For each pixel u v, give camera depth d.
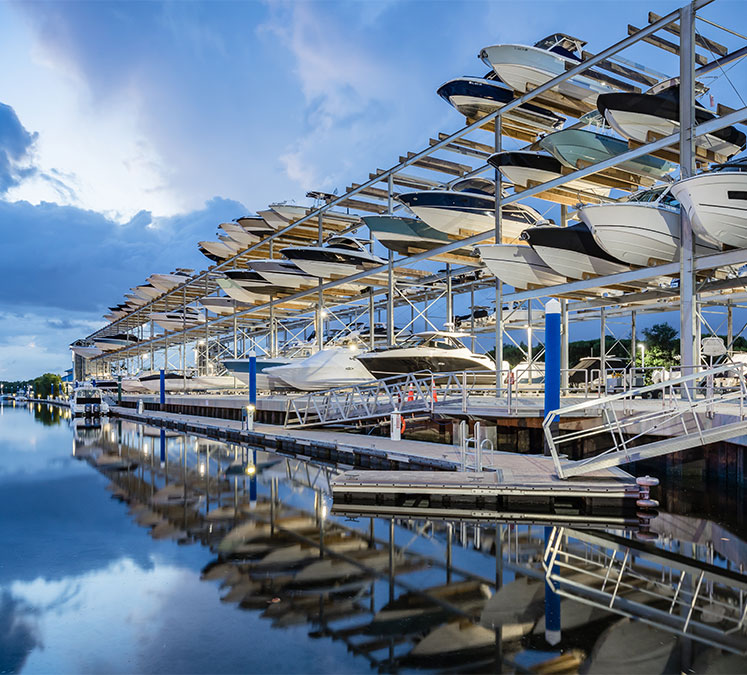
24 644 5.18
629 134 16.30
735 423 9.24
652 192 15.52
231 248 40.38
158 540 8.67
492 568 7.04
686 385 13.34
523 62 18.53
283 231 33.50
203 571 7.18
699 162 17.41
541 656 4.75
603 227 14.86
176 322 53.22
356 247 30.47
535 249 17.36
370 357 22.34
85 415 48.44
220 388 43.19
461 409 15.76
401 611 5.76
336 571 7.02
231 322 47.31
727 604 5.79
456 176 28.28
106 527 9.55
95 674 4.64
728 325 25.23
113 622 5.64
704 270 16.38
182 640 5.21
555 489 9.80
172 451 20.83
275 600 6.14
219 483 13.84
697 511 9.76
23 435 28.95
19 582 6.84
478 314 35.00
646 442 13.62
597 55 16.00
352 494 10.61
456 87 21.08
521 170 19.03
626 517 9.41
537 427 14.76
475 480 10.39
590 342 46.44
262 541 8.48
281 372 24.47
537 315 32.03
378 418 19.44
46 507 11.30
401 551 7.80
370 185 26.36
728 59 13.41
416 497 10.57
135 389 61.25
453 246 22.81
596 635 5.14
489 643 5.01
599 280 16.14
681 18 13.84
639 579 6.60
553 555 7.50
